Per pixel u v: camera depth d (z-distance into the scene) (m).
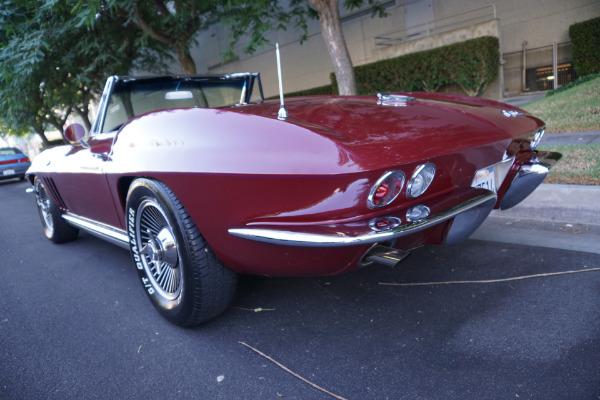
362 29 14.37
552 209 3.28
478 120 2.20
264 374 1.88
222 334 2.25
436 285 2.47
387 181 1.61
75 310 2.76
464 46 10.43
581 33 9.34
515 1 10.97
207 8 9.87
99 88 12.14
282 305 2.48
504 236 3.09
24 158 15.44
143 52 13.07
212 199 1.88
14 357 2.23
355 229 1.63
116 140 2.43
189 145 1.97
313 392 1.72
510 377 1.66
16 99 10.16
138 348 2.21
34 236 5.04
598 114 5.76
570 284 2.29
